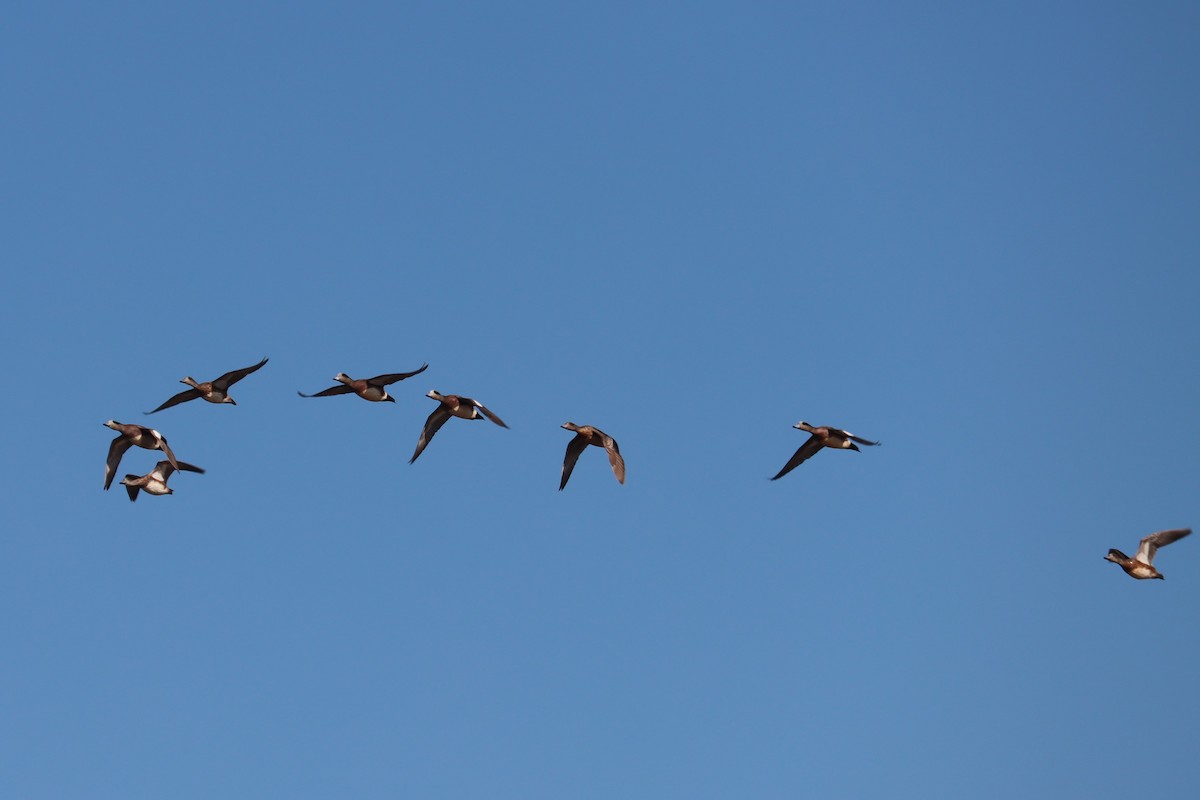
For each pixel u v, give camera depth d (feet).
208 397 162.91
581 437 154.81
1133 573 165.07
